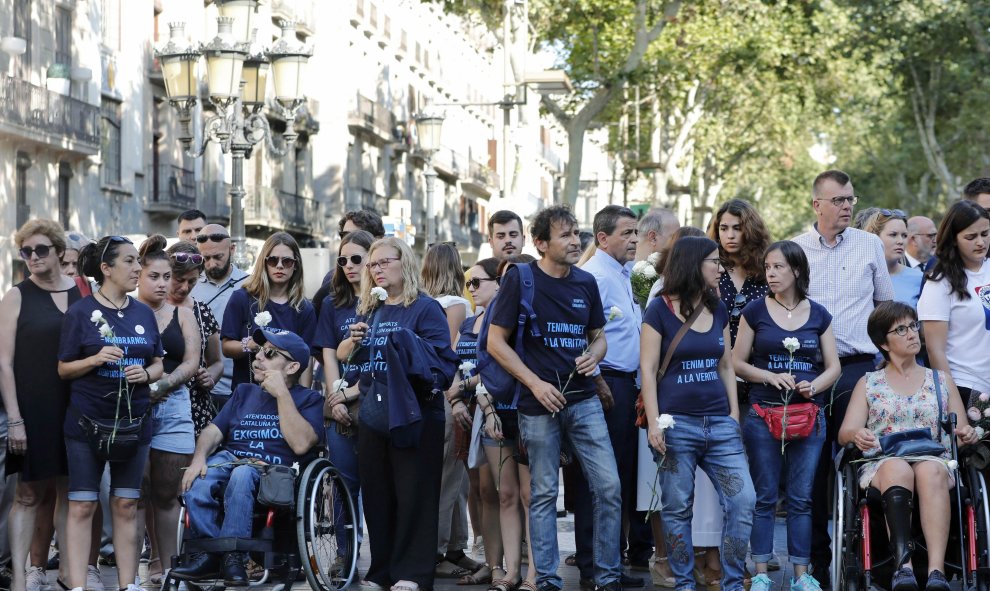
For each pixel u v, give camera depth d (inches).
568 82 1114.7
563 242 359.9
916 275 474.0
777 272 378.0
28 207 1322.6
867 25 1770.4
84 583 369.1
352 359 392.2
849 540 353.4
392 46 2304.4
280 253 417.4
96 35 1427.2
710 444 363.9
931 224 530.3
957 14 1774.1
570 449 371.6
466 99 2871.6
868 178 2696.9
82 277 415.2
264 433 380.2
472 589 405.4
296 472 369.1
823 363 385.4
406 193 2417.6
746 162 2701.8
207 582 370.3
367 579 390.6
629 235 408.8
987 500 345.1
